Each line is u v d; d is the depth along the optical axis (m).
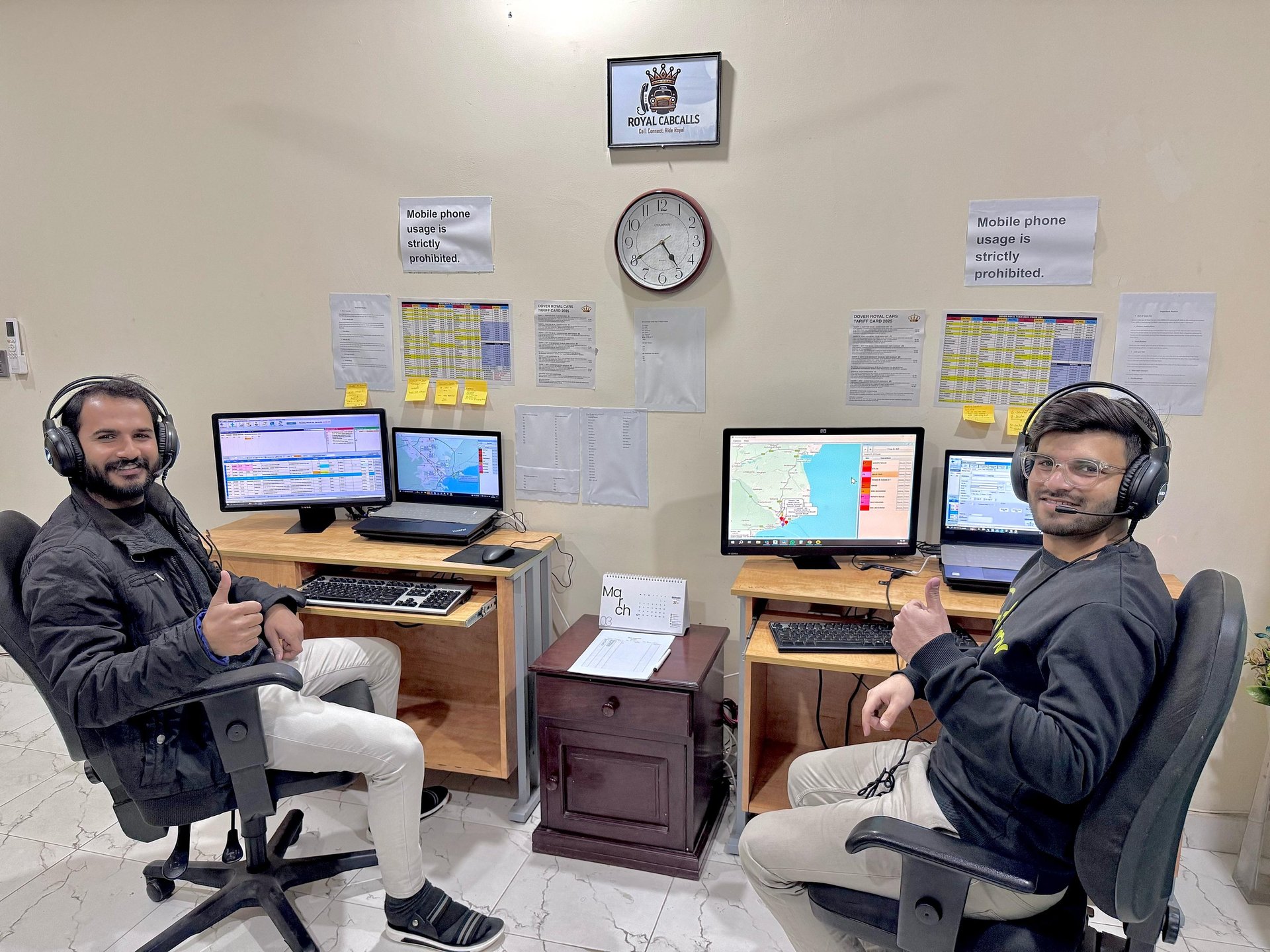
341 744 1.75
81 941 1.89
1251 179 2.01
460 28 2.41
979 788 1.29
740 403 2.41
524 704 2.32
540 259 2.47
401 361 2.65
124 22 2.65
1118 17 2.01
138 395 1.70
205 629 1.45
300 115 2.57
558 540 2.63
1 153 2.84
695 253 2.34
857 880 1.38
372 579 2.36
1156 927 1.24
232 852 1.85
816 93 2.21
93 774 1.69
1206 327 2.09
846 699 2.48
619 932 1.93
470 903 2.02
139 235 2.78
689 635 2.34
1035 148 2.11
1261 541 2.15
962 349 2.25
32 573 1.53
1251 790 2.22
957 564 2.08
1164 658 1.15
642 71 2.28
